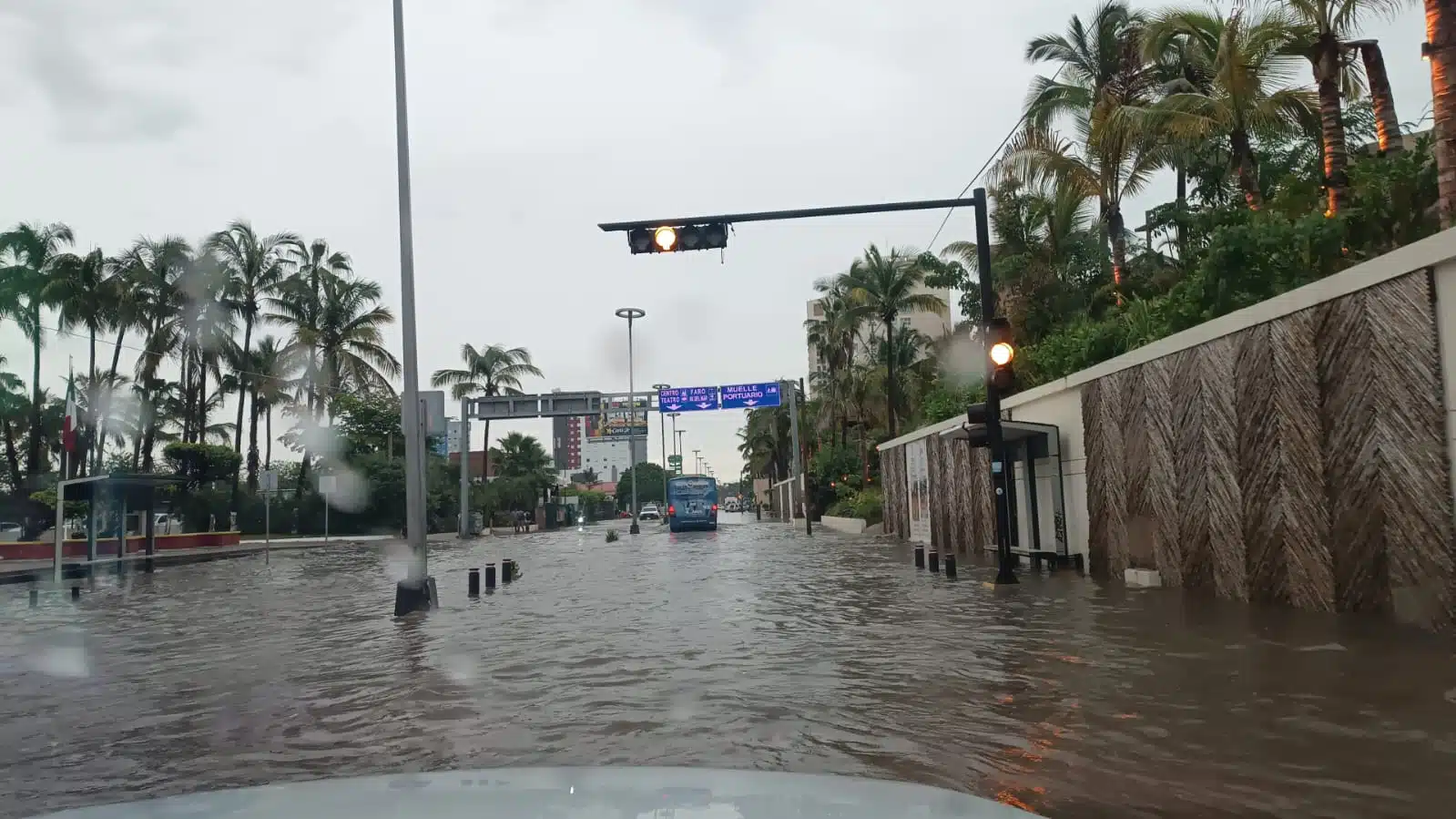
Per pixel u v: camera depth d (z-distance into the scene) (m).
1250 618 10.13
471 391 63.59
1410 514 8.80
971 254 34.03
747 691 7.80
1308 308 10.20
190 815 1.77
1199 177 28.94
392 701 7.88
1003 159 27.03
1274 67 20.91
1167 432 13.45
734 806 1.80
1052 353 24.20
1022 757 5.62
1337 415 9.80
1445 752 5.26
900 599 13.79
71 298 43.72
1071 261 30.52
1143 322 19.11
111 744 6.80
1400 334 8.84
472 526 58.03
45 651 11.70
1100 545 15.92
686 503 50.34
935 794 1.92
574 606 14.64
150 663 10.52
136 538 34.53
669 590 16.61
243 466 57.25
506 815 1.72
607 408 50.50
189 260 46.94
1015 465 20.53
